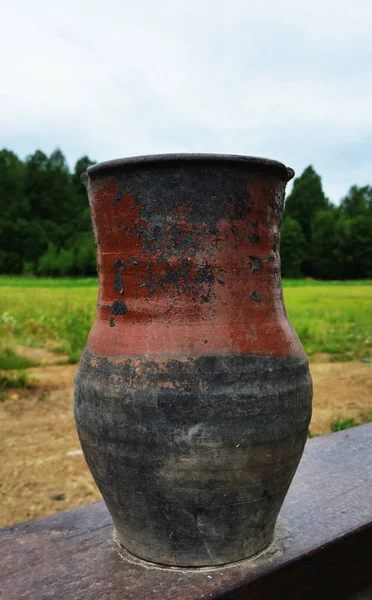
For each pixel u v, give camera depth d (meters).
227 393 1.57
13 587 1.64
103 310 1.74
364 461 2.52
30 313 11.93
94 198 1.72
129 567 1.73
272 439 1.62
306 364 1.79
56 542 1.90
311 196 52.66
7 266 44.84
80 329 9.38
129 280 1.66
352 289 25.75
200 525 1.65
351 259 46.09
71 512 2.13
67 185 53.03
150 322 1.62
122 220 1.64
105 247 1.71
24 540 1.92
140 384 1.59
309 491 2.23
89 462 1.77
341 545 1.90
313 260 46.91
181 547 1.69
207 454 1.57
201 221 1.59
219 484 1.60
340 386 6.38
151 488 1.62
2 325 10.03
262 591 1.69
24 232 45.69
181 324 1.60
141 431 1.59
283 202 1.79
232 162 1.57
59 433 4.69
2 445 4.38
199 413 1.56
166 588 1.62
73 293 19.08
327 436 2.86
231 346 1.60
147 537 1.72
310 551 1.81
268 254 1.72
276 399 1.62
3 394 5.76
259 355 1.63
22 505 3.39
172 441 1.56
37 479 3.77
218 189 1.59
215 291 1.61
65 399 5.73
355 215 54.41
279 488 1.73
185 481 1.59
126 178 1.61
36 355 8.08
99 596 1.59
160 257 1.61
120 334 1.66
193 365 1.58
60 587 1.64
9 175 49.75
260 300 1.67
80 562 1.77
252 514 1.69
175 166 1.56
